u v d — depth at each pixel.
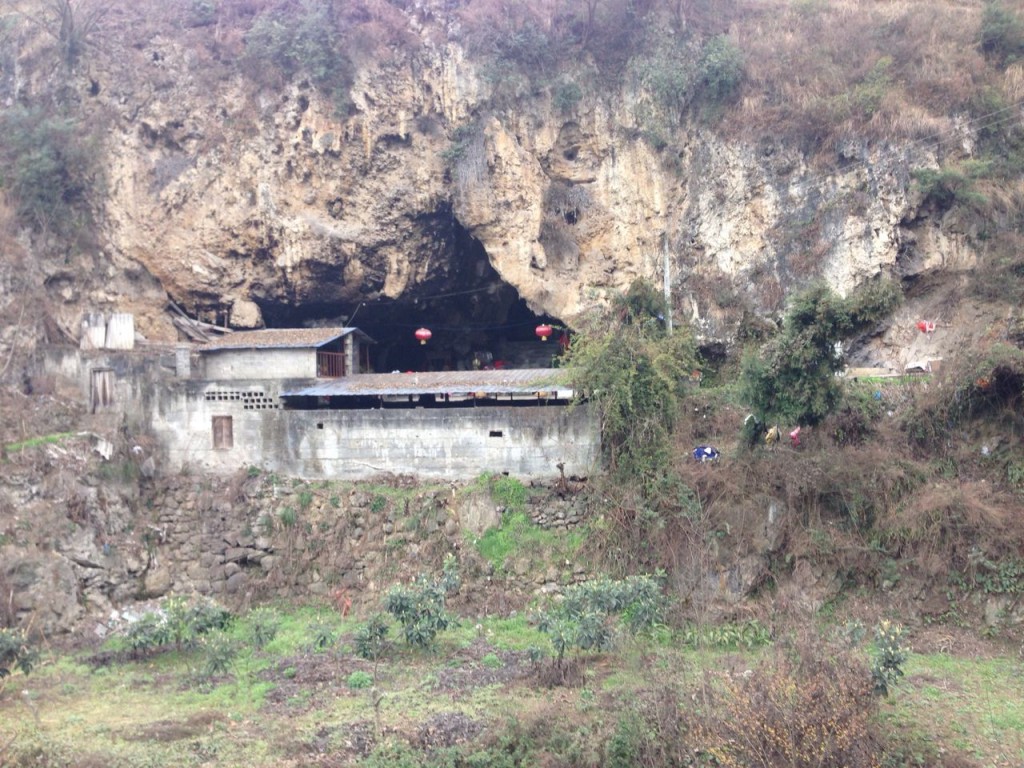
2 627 18.42
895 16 31.14
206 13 31.28
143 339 29.02
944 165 27.61
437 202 30.41
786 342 20.64
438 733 14.32
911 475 20.27
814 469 20.52
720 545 19.77
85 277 29.27
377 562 21.38
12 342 26.14
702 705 14.27
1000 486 20.12
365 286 31.52
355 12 30.48
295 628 19.84
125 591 21.14
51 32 30.75
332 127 29.97
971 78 28.81
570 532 21.02
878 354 27.52
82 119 30.00
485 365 35.03
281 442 23.72
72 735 14.25
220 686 16.58
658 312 25.59
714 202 29.75
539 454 22.06
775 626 17.89
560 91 30.23
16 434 22.58
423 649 18.03
